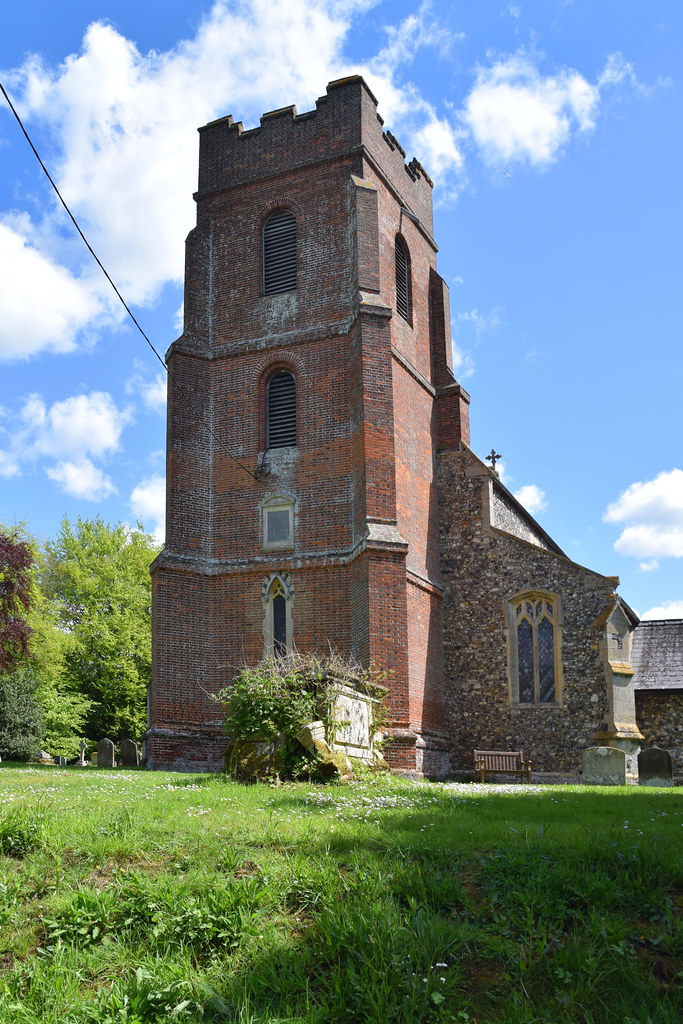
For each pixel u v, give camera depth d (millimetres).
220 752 23250
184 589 23922
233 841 8742
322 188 25969
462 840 8844
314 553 23672
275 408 25344
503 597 25531
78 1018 6121
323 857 8227
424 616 24734
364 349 23531
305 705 15547
